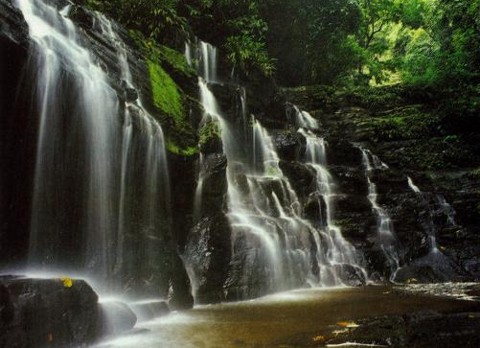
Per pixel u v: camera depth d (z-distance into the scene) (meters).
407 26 29.22
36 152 5.89
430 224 12.86
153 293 6.78
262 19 18.80
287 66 21.38
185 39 13.61
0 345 3.77
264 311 6.79
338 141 15.55
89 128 6.66
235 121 13.47
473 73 19.45
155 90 9.20
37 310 4.14
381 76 24.69
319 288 9.66
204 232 8.34
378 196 13.54
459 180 15.32
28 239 5.78
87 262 6.41
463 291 8.88
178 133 8.88
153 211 7.66
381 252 11.73
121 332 5.15
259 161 14.04
